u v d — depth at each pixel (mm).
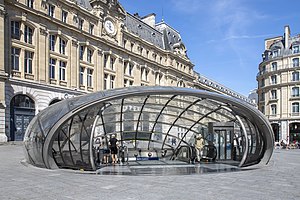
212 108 17828
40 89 36375
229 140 18656
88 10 45344
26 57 35594
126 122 20859
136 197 7812
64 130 13773
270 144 15625
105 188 8945
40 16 36469
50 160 12797
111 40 49094
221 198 7816
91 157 12844
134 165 15836
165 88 13102
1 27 31953
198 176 11617
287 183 10133
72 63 41188
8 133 32531
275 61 69062
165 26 70188
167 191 8602
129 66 54938
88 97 12438
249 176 11750
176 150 21406
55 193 8180
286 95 65938
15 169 12812
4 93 32062
